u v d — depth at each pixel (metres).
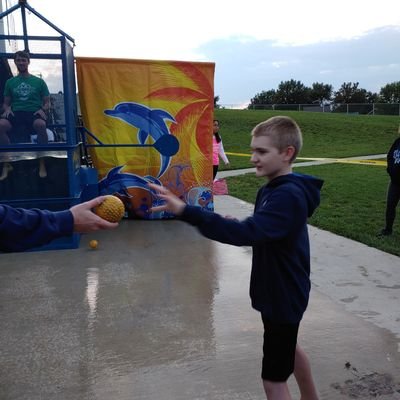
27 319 3.80
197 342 3.39
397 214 7.57
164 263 5.28
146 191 7.55
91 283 4.62
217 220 1.93
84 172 6.91
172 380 2.91
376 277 4.75
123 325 3.68
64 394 2.77
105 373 2.99
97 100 7.26
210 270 5.03
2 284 4.62
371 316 3.83
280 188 2.07
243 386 2.84
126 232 6.74
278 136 2.14
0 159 5.61
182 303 4.12
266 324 2.19
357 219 7.22
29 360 3.16
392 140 24.66
